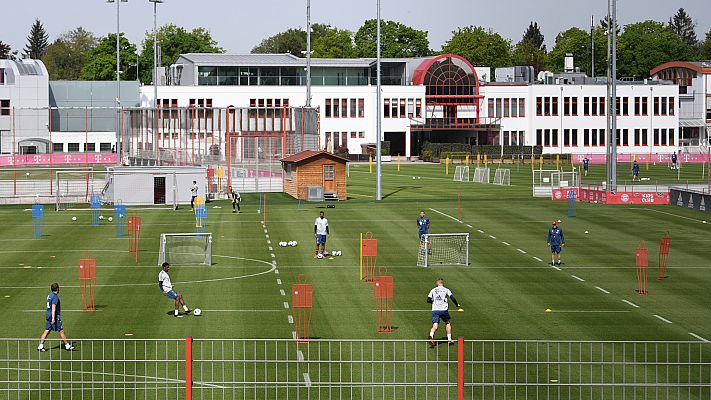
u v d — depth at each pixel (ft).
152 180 304.91
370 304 151.64
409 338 130.21
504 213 276.41
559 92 636.07
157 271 180.45
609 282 171.32
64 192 341.82
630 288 165.78
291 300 154.51
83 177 396.16
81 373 112.37
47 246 211.82
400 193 345.31
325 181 319.47
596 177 447.01
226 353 122.01
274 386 108.88
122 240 221.25
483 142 639.76
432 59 617.21
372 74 629.51
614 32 309.01
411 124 617.62
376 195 319.27
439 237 225.35
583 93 639.35
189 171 309.42
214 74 609.42
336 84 625.41
